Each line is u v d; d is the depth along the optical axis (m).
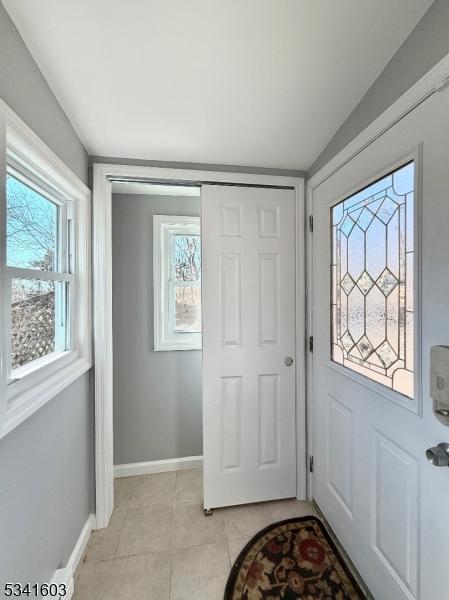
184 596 1.19
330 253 1.50
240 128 1.38
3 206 0.81
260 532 1.50
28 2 0.81
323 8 0.86
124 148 1.49
